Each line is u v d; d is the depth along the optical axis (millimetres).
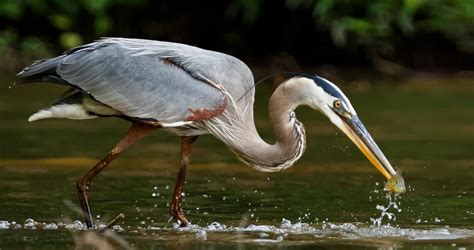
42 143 16359
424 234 10336
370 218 11188
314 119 19828
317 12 25406
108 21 27156
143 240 9922
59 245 9586
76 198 12172
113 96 10922
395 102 21609
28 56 26281
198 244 9734
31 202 11867
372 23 25984
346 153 16031
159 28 27453
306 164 15062
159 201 12102
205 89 10977
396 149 16188
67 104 11164
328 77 25781
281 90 10945
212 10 27344
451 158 15492
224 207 11773
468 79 25938
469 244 9805
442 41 26750
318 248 9570
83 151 15648
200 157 15586
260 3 26297
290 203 12031
